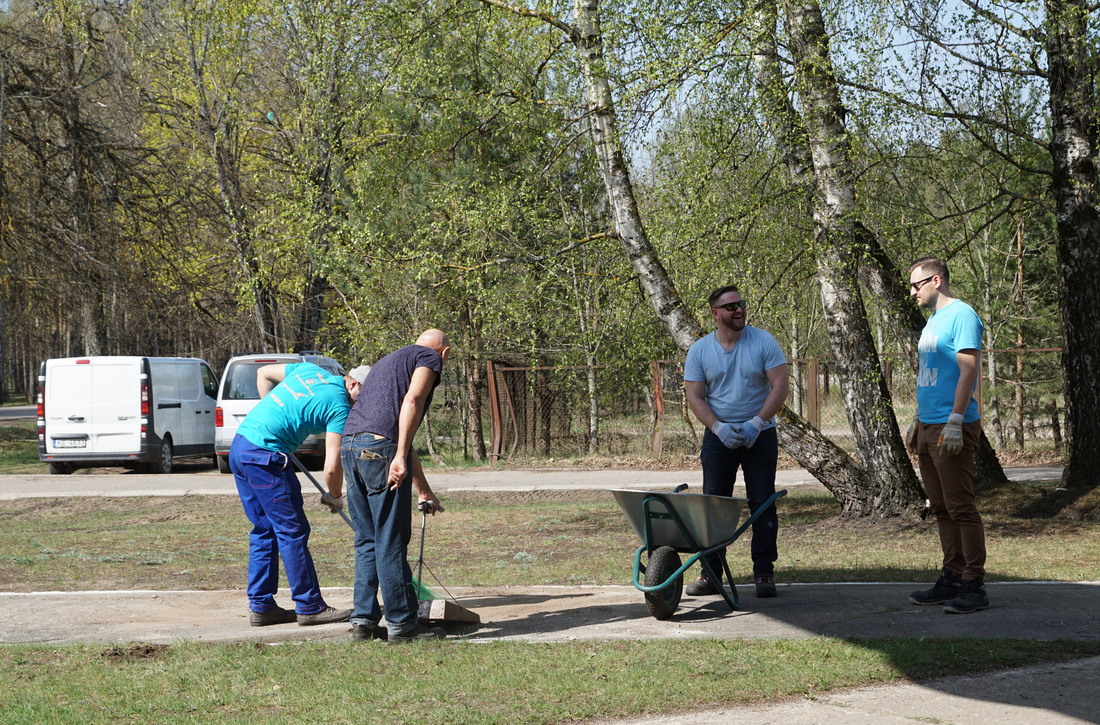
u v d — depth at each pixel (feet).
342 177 52.90
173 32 76.89
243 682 15.80
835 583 24.32
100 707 14.49
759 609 21.11
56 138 82.84
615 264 41.24
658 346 48.21
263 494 20.52
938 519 21.13
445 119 42.16
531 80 41.19
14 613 22.06
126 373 64.23
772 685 15.21
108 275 81.51
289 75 76.23
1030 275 76.28
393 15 40.04
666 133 34.45
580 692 15.02
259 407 20.84
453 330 66.03
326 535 38.14
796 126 32.96
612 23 32.17
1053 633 18.13
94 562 31.45
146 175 84.43
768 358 22.17
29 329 141.79
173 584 27.27
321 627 20.30
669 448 65.16
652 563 20.01
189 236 85.25
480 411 72.13
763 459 22.31
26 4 81.05
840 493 35.17
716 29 31.65
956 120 35.19
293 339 83.10
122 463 65.67
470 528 39.60
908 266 36.86
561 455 69.31
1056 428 64.39
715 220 34.42
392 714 14.07
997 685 15.21
